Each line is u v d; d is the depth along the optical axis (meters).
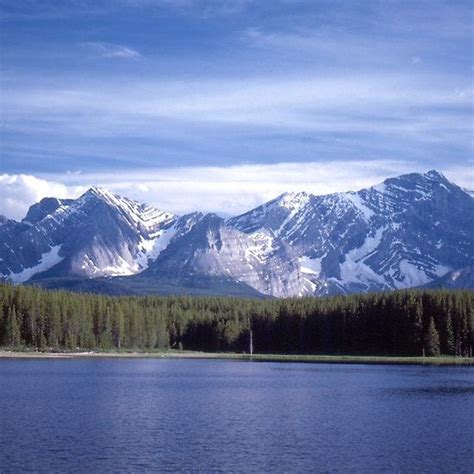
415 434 109.19
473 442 103.12
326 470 86.25
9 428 109.31
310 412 132.75
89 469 85.06
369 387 178.88
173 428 112.31
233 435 106.88
